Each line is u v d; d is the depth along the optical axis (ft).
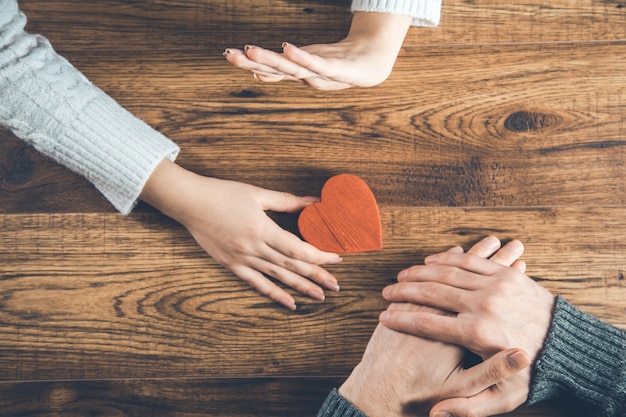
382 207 2.77
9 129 2.70
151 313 2.76
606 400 2.44
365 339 2.74
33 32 2.81
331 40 2.81
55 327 2.76
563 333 2.48
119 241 2.77
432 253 2.76
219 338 2.75
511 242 2.73
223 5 2.82
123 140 2.56
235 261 2.70
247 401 2.74
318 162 2.78
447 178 2.77
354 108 2.79
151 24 2.81
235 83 2.80
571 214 2.75
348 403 2.52
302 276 2.73
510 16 2.80
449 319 2.51
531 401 2.49
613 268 2.73
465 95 2.79
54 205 2.77
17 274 2.76
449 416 2.43
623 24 2.78
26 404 2.74
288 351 2.75
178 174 2.65
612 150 2.76
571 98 2.78
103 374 2.75
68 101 2.50
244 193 2.67
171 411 2.74
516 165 2.77
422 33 2.80
